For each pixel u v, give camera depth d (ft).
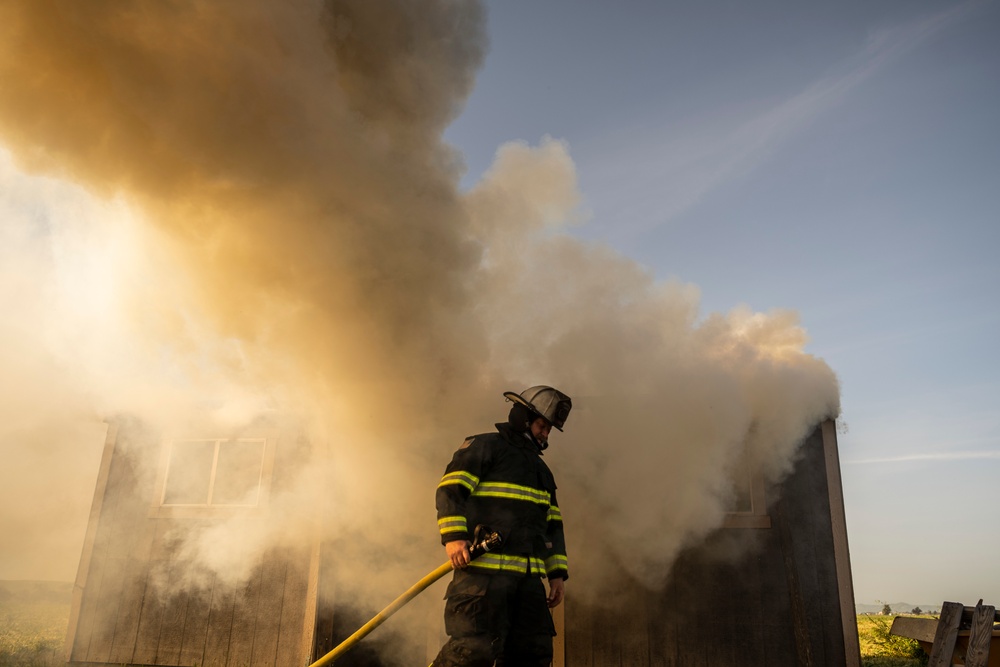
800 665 15.12
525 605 9.86
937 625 19.51
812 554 15.93
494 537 9.63
